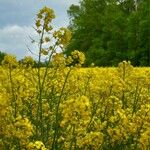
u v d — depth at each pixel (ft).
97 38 205.36
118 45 196.75
